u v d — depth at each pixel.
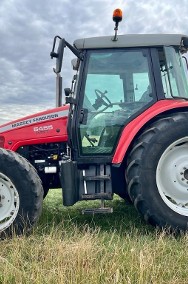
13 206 3.82
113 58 4.09
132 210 4.80
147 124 4.03
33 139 4.38
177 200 3.89
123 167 4.15
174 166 3.89
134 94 4.09
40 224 4.06
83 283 2.55
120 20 4.00
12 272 2.73
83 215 4.57
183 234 3.67
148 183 3.74
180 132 3.78
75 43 4.07
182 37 4.09
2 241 3.57
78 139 4.07
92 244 3.19
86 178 3.87
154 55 4.07
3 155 3.76
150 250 3.10
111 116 4.09
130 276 2.64
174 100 4.03
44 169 4.44
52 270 2.71
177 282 2.63
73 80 4.51
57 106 4.55
